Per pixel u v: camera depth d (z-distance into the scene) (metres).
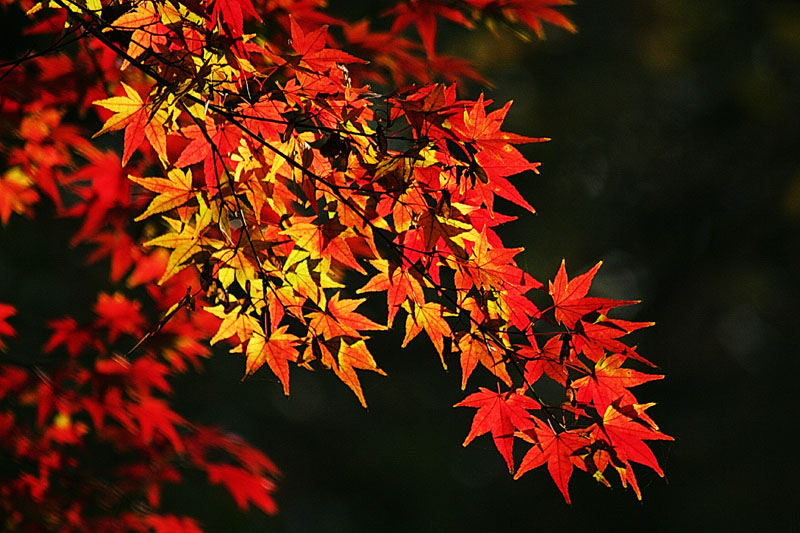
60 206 3.70
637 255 15.24
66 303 8.67
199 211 2.39
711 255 15.01
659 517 13.59
